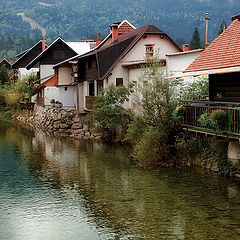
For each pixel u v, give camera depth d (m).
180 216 14.33
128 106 32.53
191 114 19.11
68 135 37.09
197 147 21.56
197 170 20.45
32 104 54.06
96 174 21.05
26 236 13.31
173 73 26.81
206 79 24.44
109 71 33.50
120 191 17.70
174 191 17.28
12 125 47.09
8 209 15.94
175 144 21.80
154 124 23.38
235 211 14.62
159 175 20.11
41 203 16.56
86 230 13.54
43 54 54.16
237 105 16.45
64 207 15.95
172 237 12.61
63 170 22.34
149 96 23.55
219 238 12.35
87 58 37.78
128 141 30.22
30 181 20.12
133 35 36.25
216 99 19.08
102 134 33.81
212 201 15.77
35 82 55.84
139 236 12.80
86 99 37.62
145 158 22.53
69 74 46.66
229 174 18.97
